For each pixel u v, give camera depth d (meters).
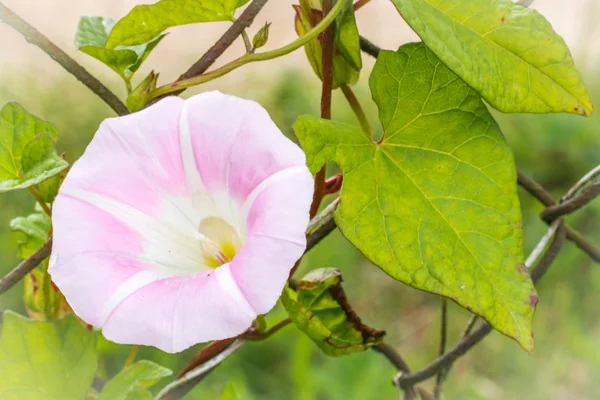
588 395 1.01
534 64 0.48
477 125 0.50
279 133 0.47
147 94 0.50
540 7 1.93
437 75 0.50
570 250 1.15
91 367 0.50
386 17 1.98
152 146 0.49
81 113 1.55
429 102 0.50
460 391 1.03
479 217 0.49
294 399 1.00
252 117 0.48
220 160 0.48
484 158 0.50
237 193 0.48
